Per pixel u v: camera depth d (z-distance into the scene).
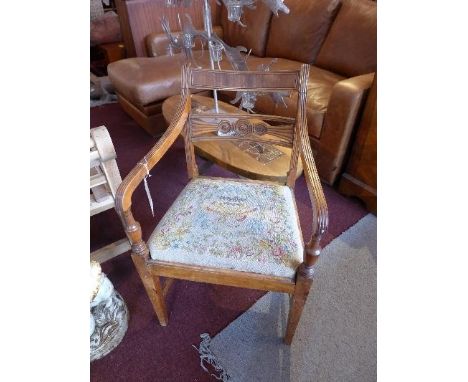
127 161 1.85
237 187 0.91
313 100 1.47
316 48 1.92
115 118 2.35
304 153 0.78
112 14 3.19
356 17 1.67
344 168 1.49
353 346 0.96
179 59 2.03
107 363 0.93
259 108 1.65
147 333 1.00
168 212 0.84
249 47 2.28
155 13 2.24
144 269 0.78
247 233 0.76
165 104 1.63
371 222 1.39
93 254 1.17
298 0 1.95
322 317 1.03
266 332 1.00
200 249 0.74
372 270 1.19
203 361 0.93
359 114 1.30
